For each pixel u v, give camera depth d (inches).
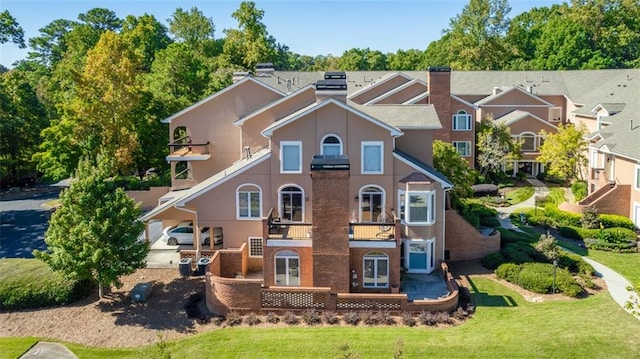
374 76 2276.1
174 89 2191.2
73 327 879.7
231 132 1476.4
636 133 1614.2
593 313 888.3
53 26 3634.4
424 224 1096.2
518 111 2260.1
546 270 1059.9
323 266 954.7
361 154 1106.1
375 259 1005.2
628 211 1531.7
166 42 3747.5
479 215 1471.5
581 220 1470.2
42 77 3211.1
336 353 746.8
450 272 1131.3
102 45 1792.6
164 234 1312.7
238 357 749.3
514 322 860.6
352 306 915.4
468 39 3521.2
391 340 784.9
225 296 920.9
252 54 3213.6
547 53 3607.3
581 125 2028.8
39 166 1887.3
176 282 1057.5
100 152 1775.3
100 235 919.7
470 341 778.2
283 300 919.7
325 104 1088.2
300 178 1120.8
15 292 948.0
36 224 1537.9
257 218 1144.2
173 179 1497.3
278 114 1343.5
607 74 2479.1
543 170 2192.4
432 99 1850.4
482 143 2037.4
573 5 3730.3
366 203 1123.3
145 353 732.0
